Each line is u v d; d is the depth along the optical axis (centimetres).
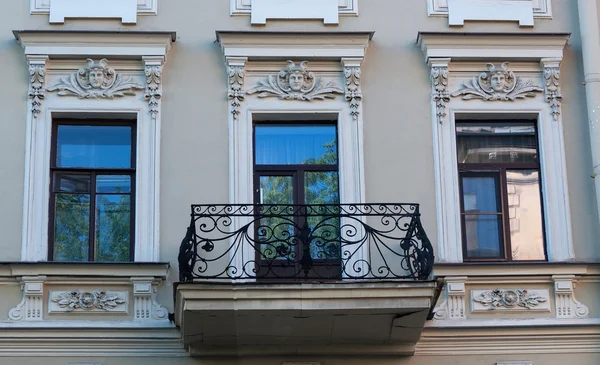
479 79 1518
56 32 1480
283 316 1317
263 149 1498
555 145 1502
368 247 1423
